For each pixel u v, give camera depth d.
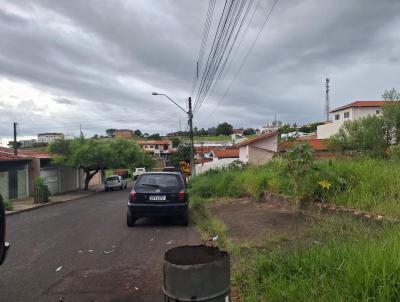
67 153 43.03
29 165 35.88
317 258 4.72
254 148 42.41
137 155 50.09
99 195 37.72
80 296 5.33
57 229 11.70
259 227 8.61
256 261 5.32
